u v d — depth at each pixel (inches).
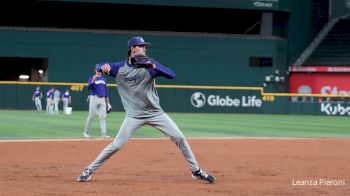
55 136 1229.7
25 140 1050.7
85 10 3058.6
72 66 2910.9
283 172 691.4
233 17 3198.8
